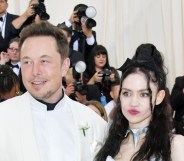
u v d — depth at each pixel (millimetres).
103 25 7141
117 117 2471
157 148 2262
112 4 7145
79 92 4312
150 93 2293
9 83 3295
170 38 6930
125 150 2406
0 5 5023
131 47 7078
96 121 2621
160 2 7004
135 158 2289
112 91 4414
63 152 2375
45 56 2279
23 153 2281
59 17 7180
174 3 6879
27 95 2463
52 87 2344
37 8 4879
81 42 5262
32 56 2270
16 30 4965
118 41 7098
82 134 2496
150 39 7047
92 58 5105
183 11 6863
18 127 2336
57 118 2459
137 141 2373
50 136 2389
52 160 2336
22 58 2297
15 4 6738
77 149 2406
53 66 2309
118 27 7105
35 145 2305
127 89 2309
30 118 2375
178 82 4375
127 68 2344
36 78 2295
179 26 6867
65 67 2434
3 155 2291
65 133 2438
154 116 2340
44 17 4891
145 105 2295
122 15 7094
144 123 2367
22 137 2311
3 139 2311
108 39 7137
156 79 2314
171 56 6914
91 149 2498
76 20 5266
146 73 2289
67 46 2404
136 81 2283
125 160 2371
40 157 2305
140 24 7074
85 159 2467
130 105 2301
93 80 4762
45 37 2303
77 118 2523
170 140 2262
